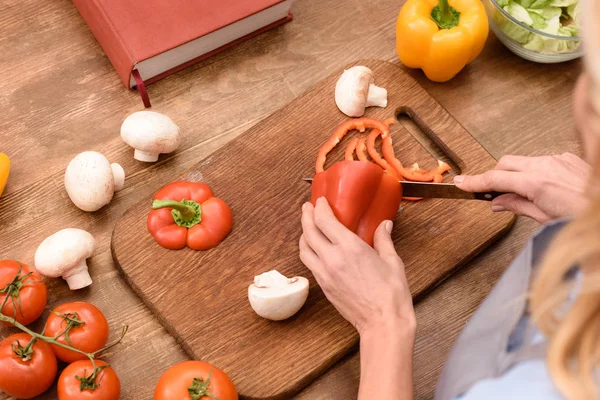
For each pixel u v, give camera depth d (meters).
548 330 0.46
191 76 1.28
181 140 1.23
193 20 1.21
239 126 1.25
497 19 1.26
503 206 1.02
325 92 1.25
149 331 1.10
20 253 1.13
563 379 0.42
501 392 0.52
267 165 1.19
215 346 1.06
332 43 1.32
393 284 0.94
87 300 1.11
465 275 1.15
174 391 0.96
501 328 0.60
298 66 1.30
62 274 1.08
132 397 1.05
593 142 0.42
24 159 1.20
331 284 0.98
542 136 1.27
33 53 1.27
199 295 1.10
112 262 1.14
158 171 1.21
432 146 1.25
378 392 0.82
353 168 1.03
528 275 0.63
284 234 1.15
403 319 0.91
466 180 1.01
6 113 1.23
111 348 1.07
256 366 1.05
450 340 1.10
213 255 1.12
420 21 1.19
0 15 1.29
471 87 1.30
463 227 1.15
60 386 0.98
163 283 1.10
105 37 1.22
